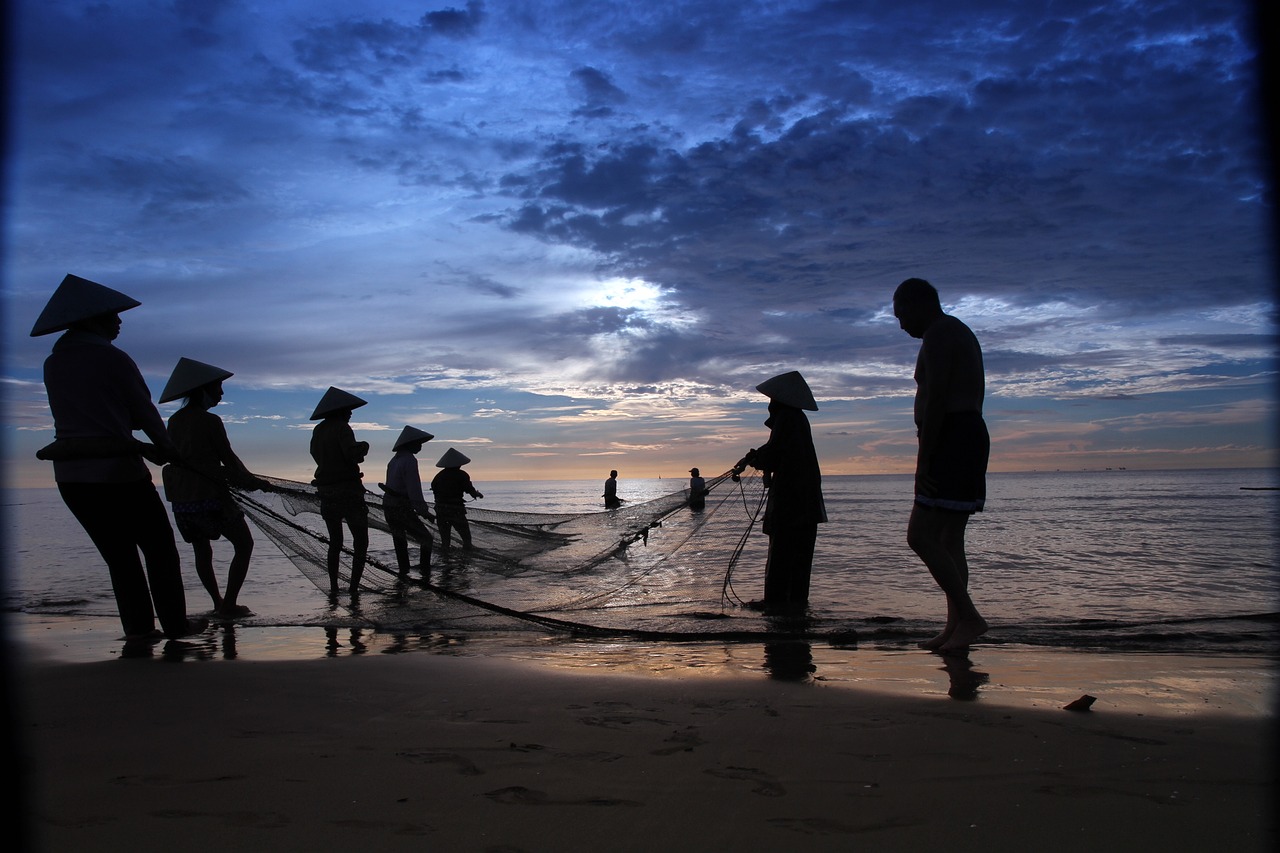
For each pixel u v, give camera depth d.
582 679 3.95
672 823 2.16
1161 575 9.41
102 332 5.35
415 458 10.20
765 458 7.12
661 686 3.81
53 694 3.69
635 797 2.35
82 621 6.64
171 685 3.85
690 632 5.71
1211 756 2.73
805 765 2.63
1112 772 2.57
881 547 13.62
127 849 2.00
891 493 79.94
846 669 4.41
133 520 5.44
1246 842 2.02
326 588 6.93
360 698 3.58
